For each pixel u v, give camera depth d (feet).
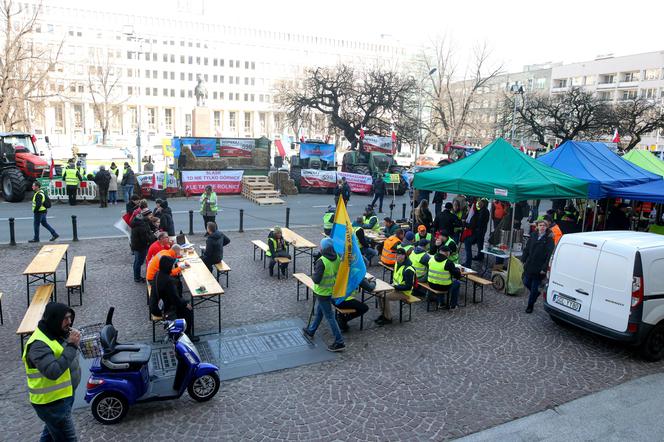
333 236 26.89
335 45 463.83
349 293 27.25
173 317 26.37
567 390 23.49
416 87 160.45
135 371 19.88
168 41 398.42
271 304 33.86
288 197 94.22
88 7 369.09
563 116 159.94
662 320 26.71
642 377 25.02
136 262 37.50
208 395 21.49
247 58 429.79
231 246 51.75
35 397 15.12
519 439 19.51
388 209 84.23
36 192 49.49
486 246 43.68
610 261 27.07
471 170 42.68
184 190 88.63
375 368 25.07
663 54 274.57
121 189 82.33
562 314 29.60
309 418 20.43
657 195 43.32
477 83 191.83
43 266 32.71
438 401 22.12
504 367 25.70
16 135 81.05
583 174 46.91
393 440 19.16
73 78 334.03
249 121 441.27
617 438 19.74
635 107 153.99
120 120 377.50
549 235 33.22
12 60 113.19
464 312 33.99
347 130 139.44
